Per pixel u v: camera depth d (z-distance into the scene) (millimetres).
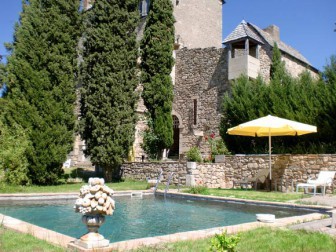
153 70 20062
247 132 14844
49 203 11203
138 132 21438
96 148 16812
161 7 20609
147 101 19938
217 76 22250
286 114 15477
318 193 12500
